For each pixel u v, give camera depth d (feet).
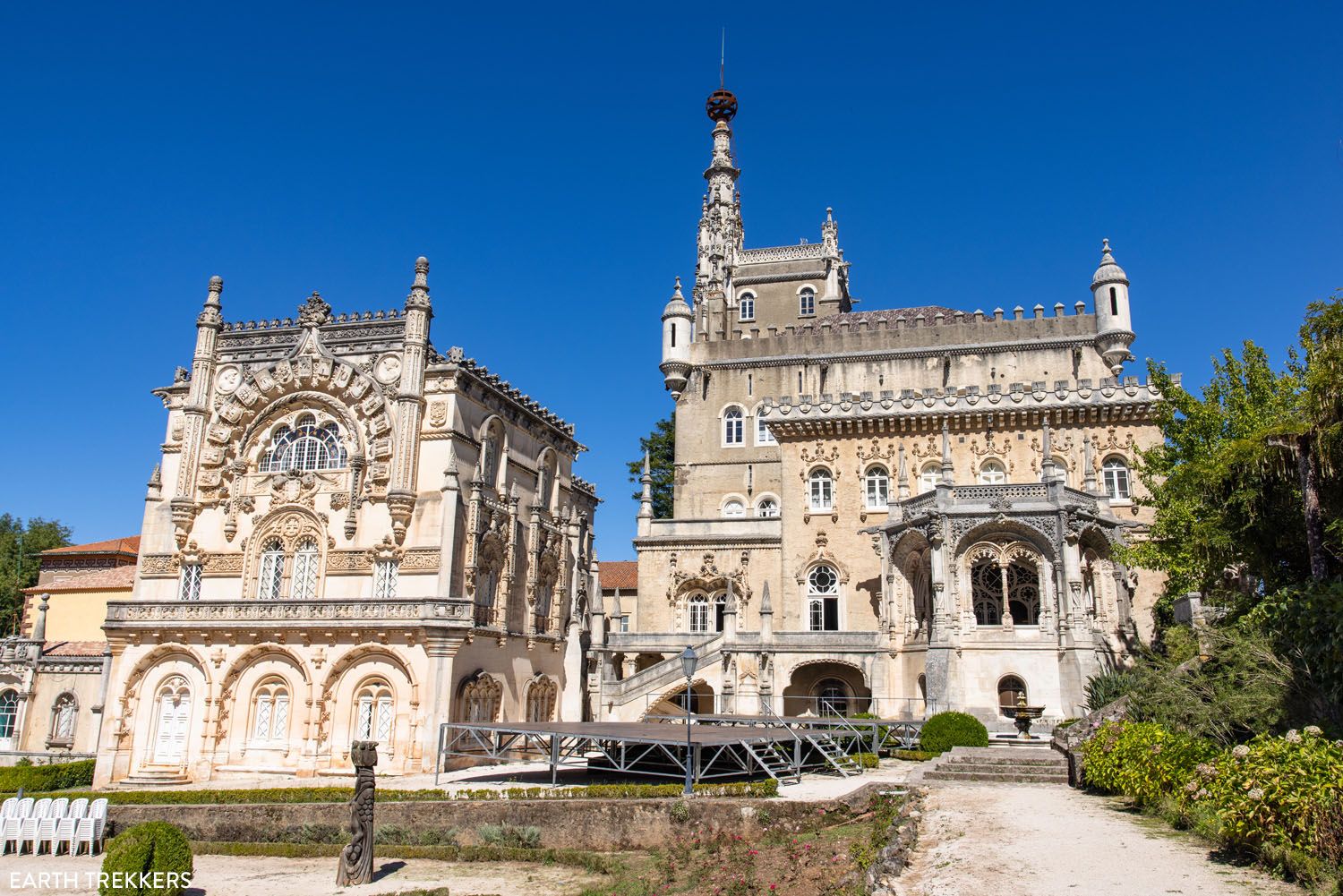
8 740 169.17
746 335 212.43
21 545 250.57
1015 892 47.44
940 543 140.05
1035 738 118.62
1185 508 114.32
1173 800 63.82
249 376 158.40
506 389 167.63
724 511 200.23
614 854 90.94
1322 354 80.02
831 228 236.43
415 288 152.05
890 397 176.65
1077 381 183.01
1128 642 140.87
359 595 145.28
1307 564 95.04
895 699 146.10
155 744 144.36
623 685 159.33
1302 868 46.34
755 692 153.69
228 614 143.33
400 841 100.58
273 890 84.53
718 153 283.79
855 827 77.10
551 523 182.50
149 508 159.63
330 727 137.80
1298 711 73.26
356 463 149.07
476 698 145.07
